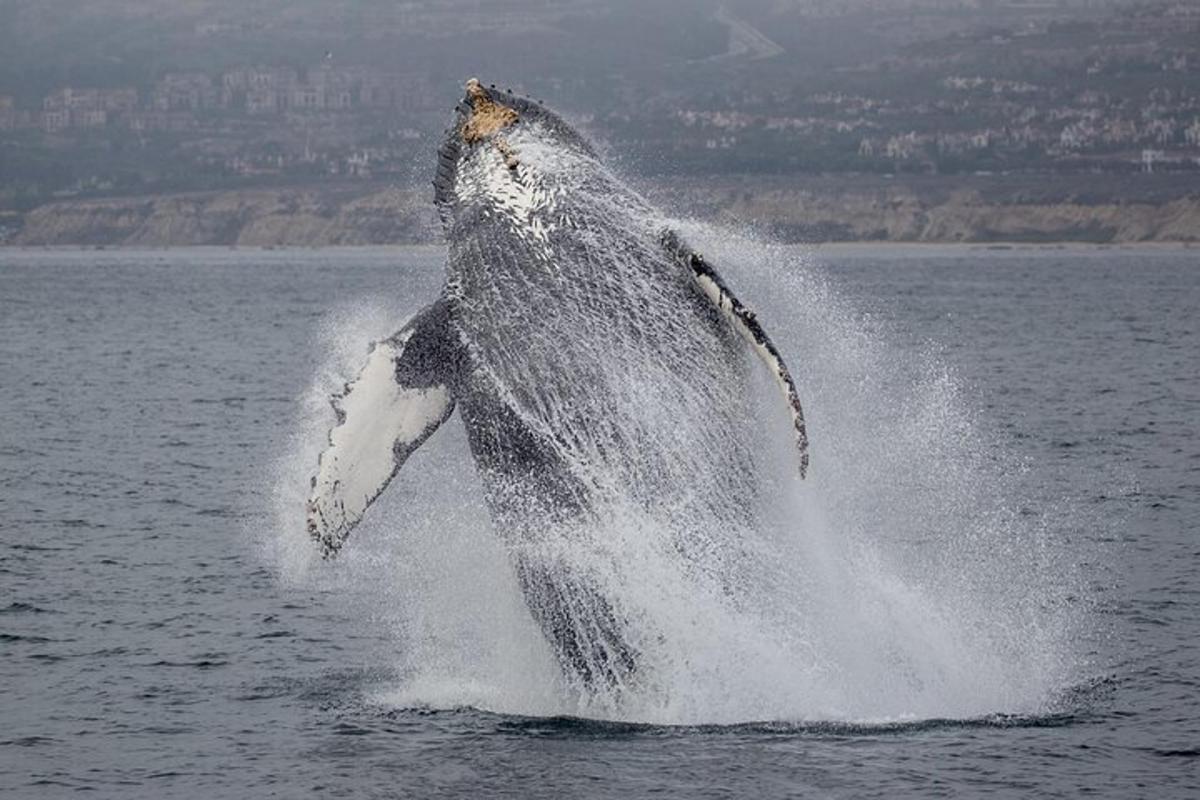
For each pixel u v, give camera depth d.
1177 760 59.47
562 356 61.47
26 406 184.50
